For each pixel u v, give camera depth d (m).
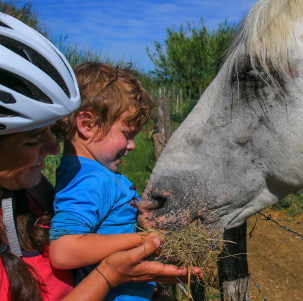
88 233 1.13
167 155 1.64
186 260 1.29
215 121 1.58
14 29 0.99
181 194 1.55
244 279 2.26
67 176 1.21
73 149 1.30
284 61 1.40
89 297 1.01
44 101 0.94
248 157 1.55
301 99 1.41
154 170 1.63
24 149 0.98
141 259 1.08
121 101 1.26
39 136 0.99
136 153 7.57
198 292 2.46
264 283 3.54
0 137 0.94
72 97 1.02
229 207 1.60
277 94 1.44
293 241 4.32
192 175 1.57
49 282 1.14
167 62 16.30
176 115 13.31
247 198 1.61
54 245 1.10
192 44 15.77
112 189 1.26
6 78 0.90
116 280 1.06
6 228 1.05
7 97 0.87
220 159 1.57
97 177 1.22
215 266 1.55
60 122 1.27
